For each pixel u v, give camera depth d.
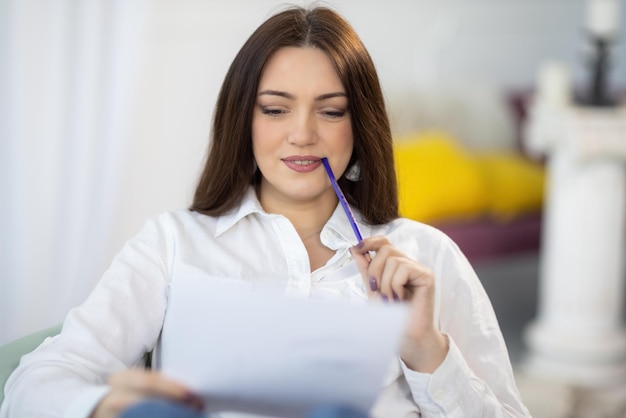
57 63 2.62
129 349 1.34
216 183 1.47
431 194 3.62
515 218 3.83
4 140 2.61
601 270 3.42
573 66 5.02
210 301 1.07
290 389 1.07
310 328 1.03
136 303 1.36
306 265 1.43
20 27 2.54
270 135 1.40
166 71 3.38
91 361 1.27
